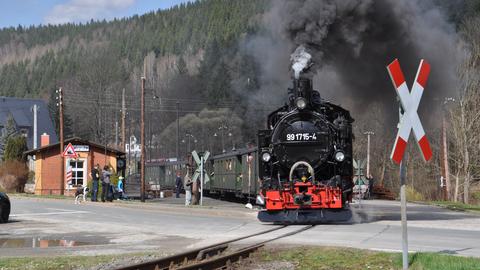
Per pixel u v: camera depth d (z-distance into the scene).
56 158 41.47
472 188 54.78
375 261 10.29
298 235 14.54
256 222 19.34
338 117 18.17
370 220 19.52
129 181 74.25
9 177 45.53
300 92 18.05
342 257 10.80
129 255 11.72
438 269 9.30
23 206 27.78
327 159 17.55
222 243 13.01
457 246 12.45
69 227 18.03
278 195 17.23
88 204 29.50
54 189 41.22
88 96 95.75
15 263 10.70
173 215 22.92
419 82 9.16
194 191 30.95
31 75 151.88
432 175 54.62
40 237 15.47
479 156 46.47
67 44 181.88
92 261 10.96
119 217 21.84
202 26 127.94
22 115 95.38
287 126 17.73
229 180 37.72
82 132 94.69
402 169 9.32
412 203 40.84
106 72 104.00
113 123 91.38
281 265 10.57
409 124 9.10
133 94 97.06
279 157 17.67
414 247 12.22
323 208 17.09
